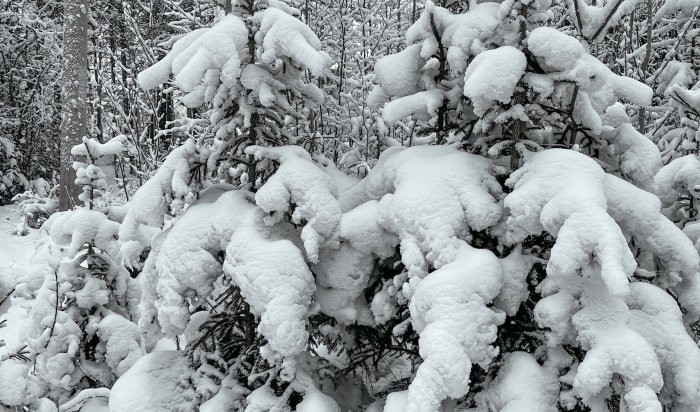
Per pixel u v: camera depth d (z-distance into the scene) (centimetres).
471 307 305
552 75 337
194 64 356
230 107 417
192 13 902
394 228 354
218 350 416
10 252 1004
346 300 387
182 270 371
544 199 315
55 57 1587
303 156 405
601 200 298
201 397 393
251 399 367
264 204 369
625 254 277
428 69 405
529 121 351
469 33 360
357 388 433
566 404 308
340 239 382
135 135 873
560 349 325
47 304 476
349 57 755
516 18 350
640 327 311
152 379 404
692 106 536
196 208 401
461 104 392
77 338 471
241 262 360
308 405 354
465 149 404
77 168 506
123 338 480
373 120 638
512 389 310
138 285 528
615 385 293
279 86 402
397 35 847
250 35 406
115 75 1192
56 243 494
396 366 491
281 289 348
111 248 491
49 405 412
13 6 1562
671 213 482
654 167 366
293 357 359
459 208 342
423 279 327
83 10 1136
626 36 714
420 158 380
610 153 383
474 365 356
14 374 380
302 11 756
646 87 369
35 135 1706
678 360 302
